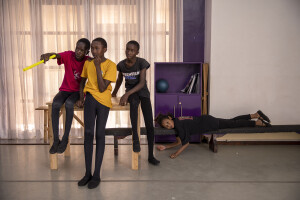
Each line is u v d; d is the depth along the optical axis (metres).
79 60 2.84
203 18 4.20
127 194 2.29
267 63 3.93
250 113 3.98
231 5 3.86
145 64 2.92
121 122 4.27
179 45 4.16
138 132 2.89
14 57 4.17
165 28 4.14
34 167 2.96
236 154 3.45
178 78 4.22
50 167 2.96
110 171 2.84
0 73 4.18
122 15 4.15
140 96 3.01
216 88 3.94
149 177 2.67
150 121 3.01
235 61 3.91
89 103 2.48
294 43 3.91
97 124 2.52
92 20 4.15
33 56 4.13
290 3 3.87
